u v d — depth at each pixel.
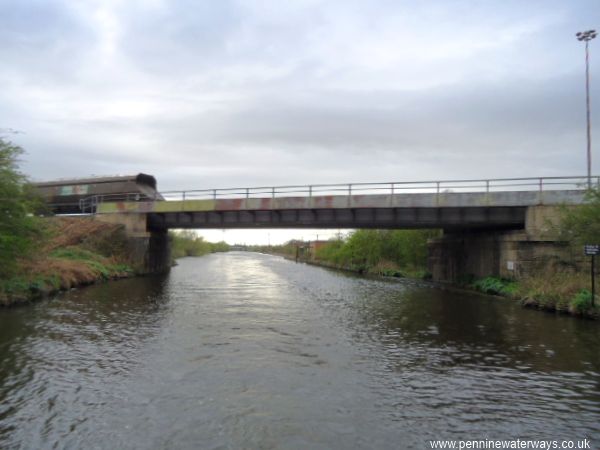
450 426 8.38
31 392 9.70
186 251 115.00
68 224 39.97
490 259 32.31
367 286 36.09
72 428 8.02
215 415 8.68
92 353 12.86
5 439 7.57
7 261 21.08
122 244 39.25
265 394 9.84
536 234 27.89
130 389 9.99
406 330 17.12
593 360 12.88
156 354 12.91
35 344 13.70
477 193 30.00
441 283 39.28
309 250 113.62
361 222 33.44
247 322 18.25
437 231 49.72
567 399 9.81
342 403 9.42
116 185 43.53
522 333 16.53
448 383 10.80
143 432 7.92
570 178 28.84
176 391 9.92
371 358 12.99
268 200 34.50
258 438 7.77
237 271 56.72
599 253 19.77
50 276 25.44
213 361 12.28
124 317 18.62
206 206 36.66
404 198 31.31
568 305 20.80
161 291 28.70
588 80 35.78
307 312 21.36
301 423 8.40
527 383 10.85
